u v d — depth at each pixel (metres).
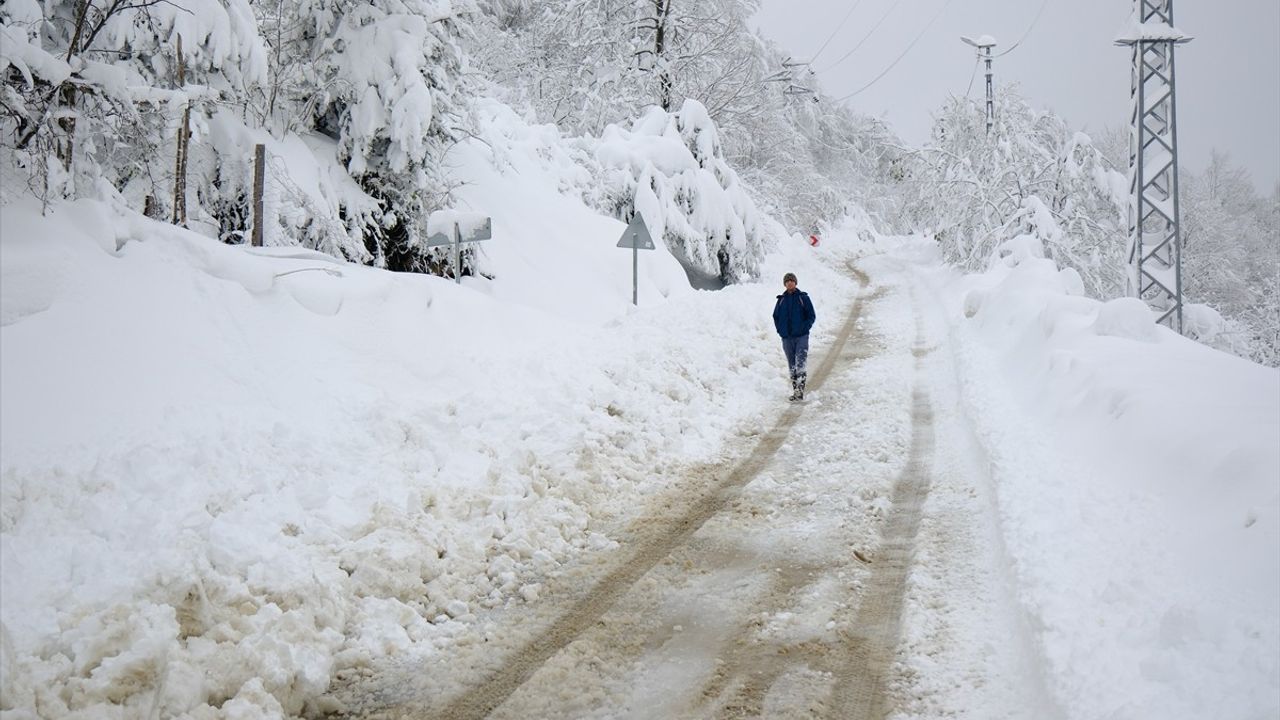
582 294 14.47
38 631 3.74
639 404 8.84
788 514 6.54
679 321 13.17
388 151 11.94
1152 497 5.46
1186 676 3.43
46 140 6.55
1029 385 9.67
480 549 5.66
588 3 25.47
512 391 8.23
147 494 4.80
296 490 5.41
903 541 5.93
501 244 14.16
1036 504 5.84
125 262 6.62
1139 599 4.17
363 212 11.85
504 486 6.44
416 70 11.41
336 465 5.92
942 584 5.21
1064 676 3.73
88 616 3.86
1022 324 12.62
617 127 20.19
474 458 6.75
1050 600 4.41
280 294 7.57
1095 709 3.43
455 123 13.46
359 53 11.44
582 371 9.08
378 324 8.15
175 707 3.64
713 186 20.03
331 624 4.59
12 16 7.16
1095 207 25.73
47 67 6.45
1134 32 16.86
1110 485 5.92
